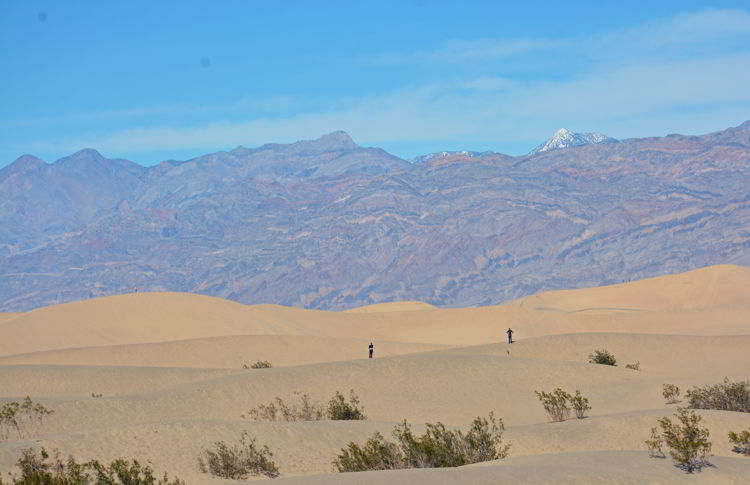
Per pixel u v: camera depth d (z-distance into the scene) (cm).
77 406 9494
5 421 8575
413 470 5022
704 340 17275
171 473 6334
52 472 6006
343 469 6150
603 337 17338
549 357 15988
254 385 11375
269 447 6994
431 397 11462
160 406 10044
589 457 5441
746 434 6681
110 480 5594
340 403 9894
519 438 7488
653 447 5725
